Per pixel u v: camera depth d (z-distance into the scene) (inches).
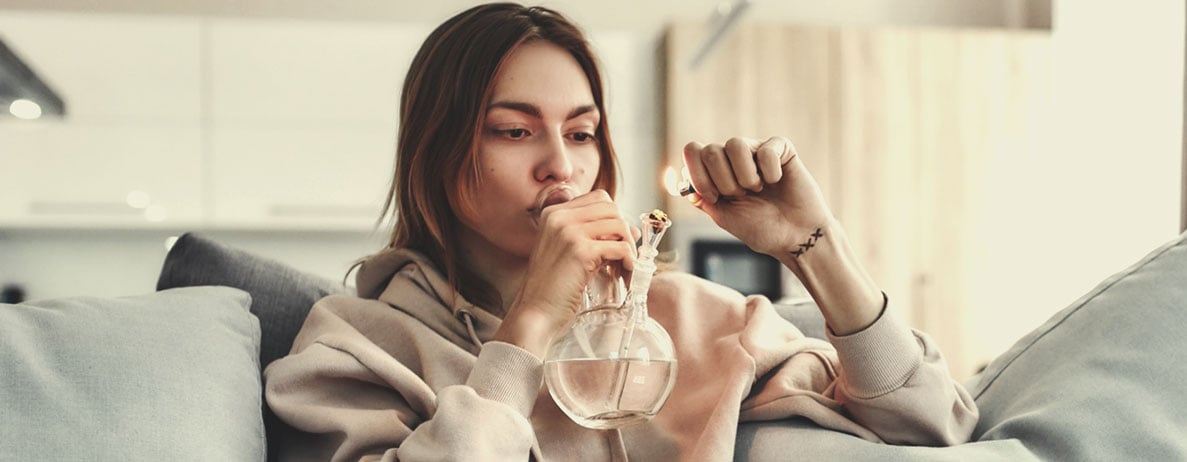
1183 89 172.6
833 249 46.1
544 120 53.2
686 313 54.2
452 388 44.6
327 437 48.2
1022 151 196.4
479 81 53.3
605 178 57.9
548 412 48.8
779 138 44.8
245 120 180.9
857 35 193.5
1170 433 44.1
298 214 181.3
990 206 195.0
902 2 206.2
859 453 45.2
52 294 180.1
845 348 47.3
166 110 179.0
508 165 53.0
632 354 42.5
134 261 182.4
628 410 43.1
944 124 195.0
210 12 189.9
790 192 45.4
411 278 55.5
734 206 46.1
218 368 46.1
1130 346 46.4
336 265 185.8
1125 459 43.7
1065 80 196.5
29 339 42.4
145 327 45.3
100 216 176.4
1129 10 186.1
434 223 55.2
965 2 207.6
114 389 42.1
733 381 48.7
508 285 56.0
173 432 42.1
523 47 53.8
